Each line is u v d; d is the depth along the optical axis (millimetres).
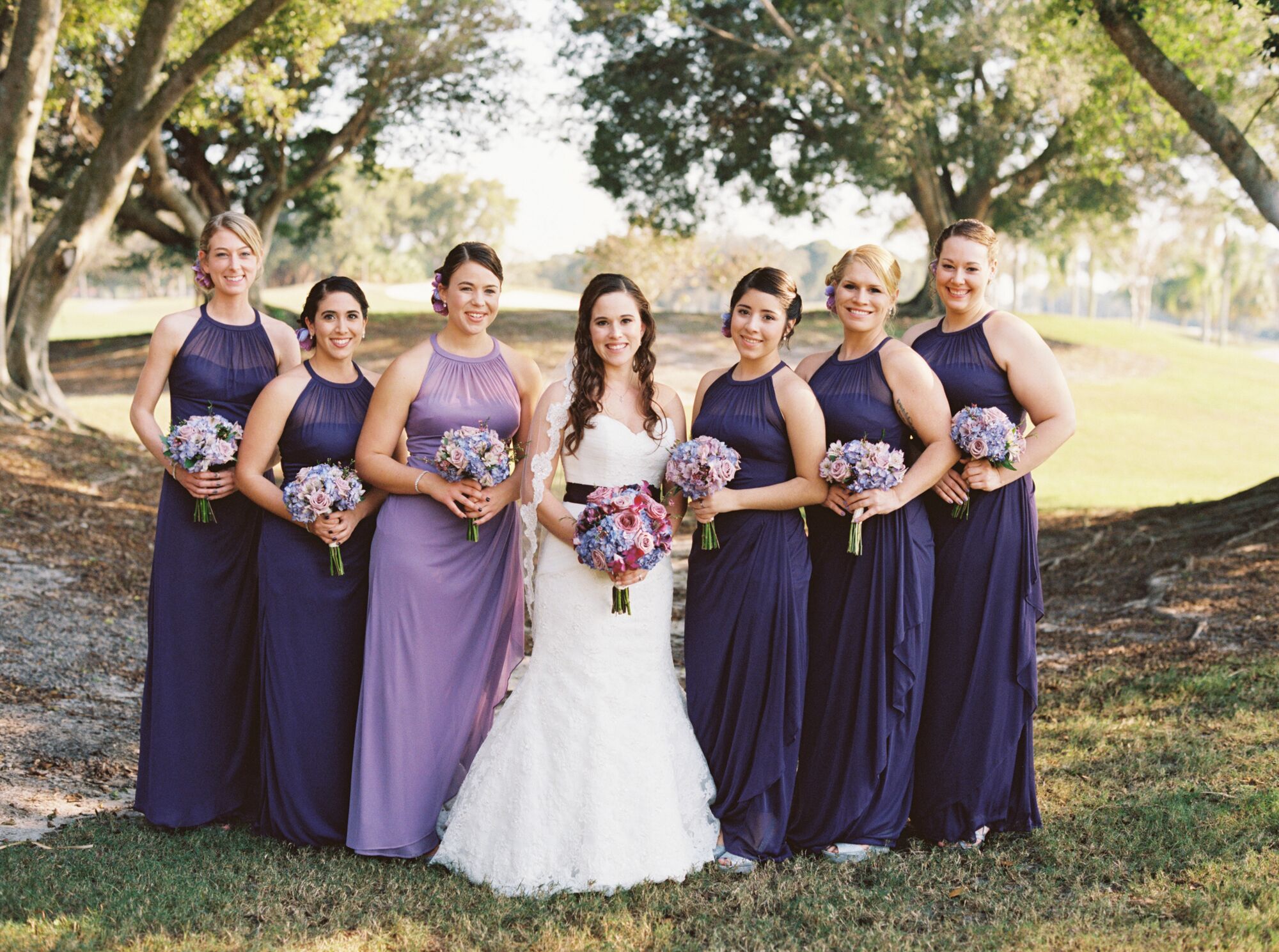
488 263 3811
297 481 3639
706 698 3734
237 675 3949
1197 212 37531
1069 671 6070
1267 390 27438
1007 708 3725
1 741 4613
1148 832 3670
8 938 2871
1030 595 3736
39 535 8680
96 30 15211
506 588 4035
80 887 3238
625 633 3578
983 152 25844
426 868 3586
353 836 3627
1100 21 9453
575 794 3484
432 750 3746
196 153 23312
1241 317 85375
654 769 3537
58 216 13523
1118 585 8320
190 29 15406
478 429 3705
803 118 24484
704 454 3520
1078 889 3291
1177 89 9305
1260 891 3170
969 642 3727
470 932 3080
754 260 46531
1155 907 3156
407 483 3730
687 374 26266
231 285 3986
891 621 3664
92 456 12211
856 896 3309
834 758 3699
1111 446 19922
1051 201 29438
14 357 13633
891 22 20375
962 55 20625
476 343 3938
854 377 3789
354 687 3836
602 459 3699
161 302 65938
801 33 21766
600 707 3531
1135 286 69562
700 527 3680
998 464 3580
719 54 22938
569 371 3754
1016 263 62656
